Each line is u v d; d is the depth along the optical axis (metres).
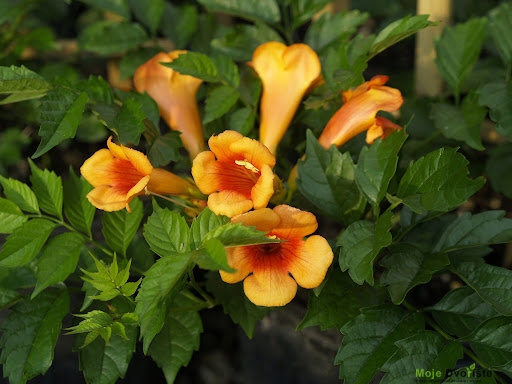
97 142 0.89
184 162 0.63
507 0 0.83
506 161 0.70
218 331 0.83
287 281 0.49
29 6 0.88
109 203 0.51
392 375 0.49
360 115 0.56
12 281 0.56
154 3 0.72
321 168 0.56
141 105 0.56
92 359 0.53
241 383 0.80
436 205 0.50
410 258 0.53
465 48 0.64
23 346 0.53
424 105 0.69
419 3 0.70
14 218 0.55
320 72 0.59
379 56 0.97
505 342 0.50
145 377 0.73
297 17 0.67
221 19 0.85
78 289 0.57
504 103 0.60
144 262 0.58
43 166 0.87
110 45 0.71
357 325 0.51
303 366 0.63
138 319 0.49
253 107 0.63
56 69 0.85
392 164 0.51
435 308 0.53
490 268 0.52
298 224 0.48
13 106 0.88
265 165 0.48
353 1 0.97
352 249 0.51
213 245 0.45
